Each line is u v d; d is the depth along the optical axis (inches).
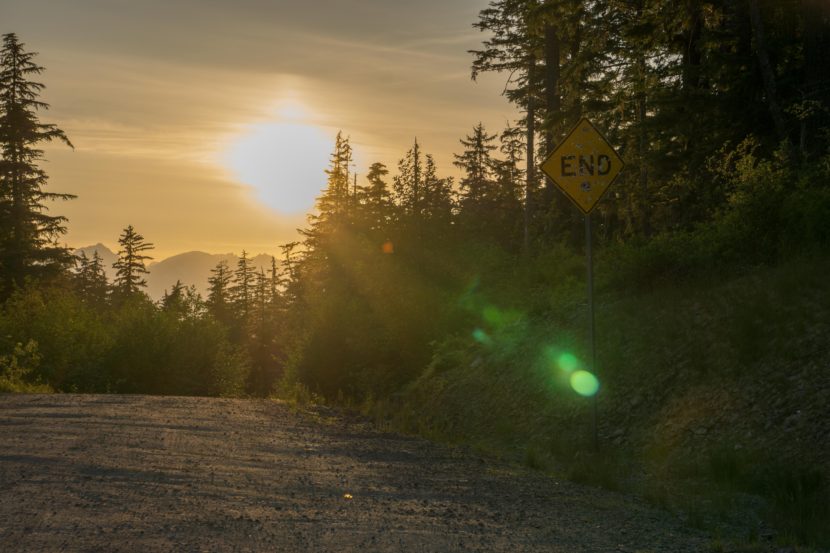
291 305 2522.1
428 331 856.9
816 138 753.0
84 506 267.0
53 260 1883.6
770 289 521.3
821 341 445.4
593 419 462.6
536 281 865.5
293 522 264.8
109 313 1481.3
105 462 351.3
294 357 904.3
